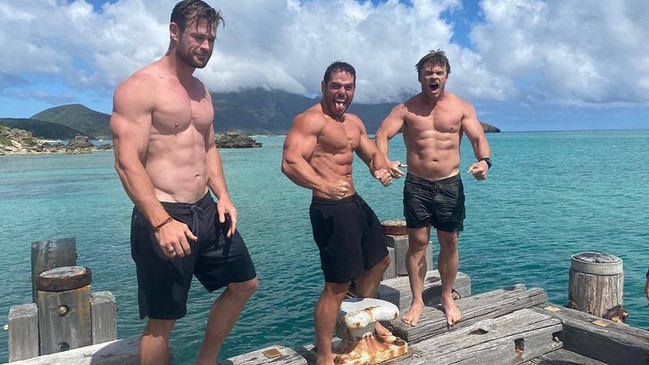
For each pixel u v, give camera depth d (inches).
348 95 153.6
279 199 1098.7
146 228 120.3
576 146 3941.9
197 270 136.8
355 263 151.5
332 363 158.6
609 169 1736.0
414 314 189.8
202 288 456.4
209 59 125.0
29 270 544.1
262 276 495.2
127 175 112.1
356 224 152.9
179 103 120.9
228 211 135.6
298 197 1129.4
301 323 376.5
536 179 1439.5
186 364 314.5
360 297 173.5
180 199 124.0
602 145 4069.9
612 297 235.1
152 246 119.9
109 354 153.9
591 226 732.0
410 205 189.2
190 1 120.5
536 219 800.3
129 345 160.2
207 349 144.3
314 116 151.2
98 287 470.6
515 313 201.8
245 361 160.1
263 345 340.8
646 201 967.0
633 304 403.5
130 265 551.2
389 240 259.9
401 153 2935.5
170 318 122.6
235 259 134.8
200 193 129.0
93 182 1669.5
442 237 190.4
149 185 113.4
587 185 1264.8
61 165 2753.4
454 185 187.0
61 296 201.3
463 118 188.7
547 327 190.9
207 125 132.3
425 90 184.9
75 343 204.4
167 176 121.9
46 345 200.2
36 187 1513.3
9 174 2119.8
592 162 2117.4
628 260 540.1
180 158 123.2
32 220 897.5
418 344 176.4
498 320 194.1
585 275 236.7
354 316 158.2
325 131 151.7
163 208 114.5
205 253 131.3
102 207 1053.2
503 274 499.5
